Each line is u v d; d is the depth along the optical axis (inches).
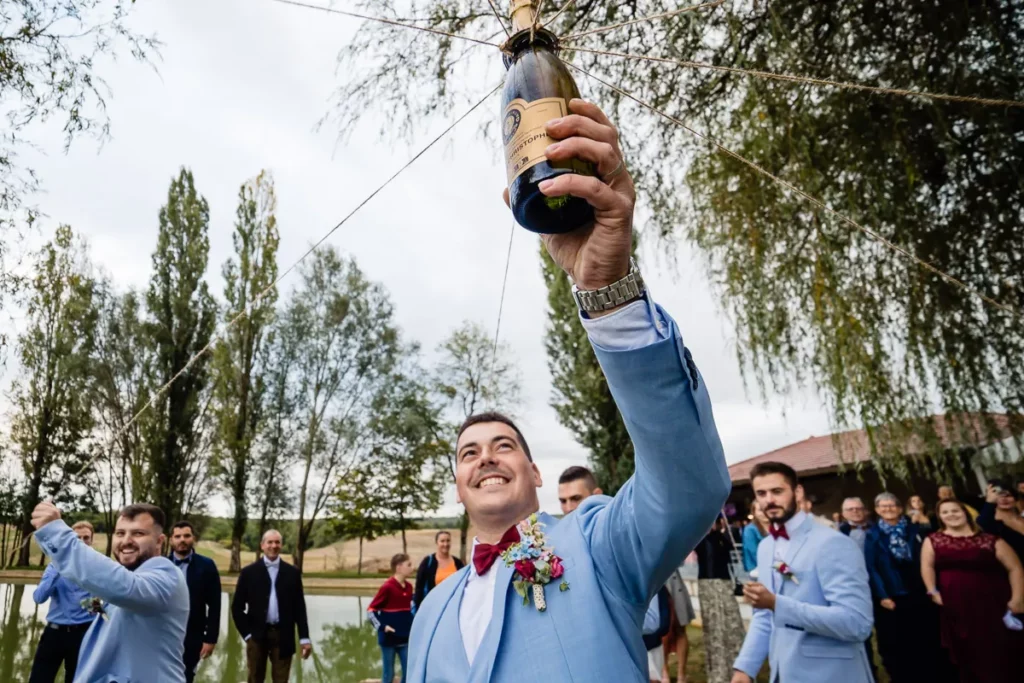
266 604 249.1
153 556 124.6
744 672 124.6
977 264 229.6
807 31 218.7
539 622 51.0
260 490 1171.3
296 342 1230.9
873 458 242.2
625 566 50.6
